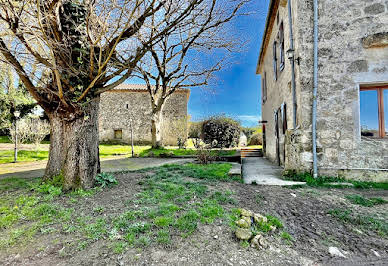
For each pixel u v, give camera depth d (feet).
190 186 12.82
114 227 7.59
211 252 6.44
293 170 16.10
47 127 42.98
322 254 6.67
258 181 14.94
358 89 14.96
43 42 11.51
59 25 11.39
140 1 10.84
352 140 14.93
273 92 28.55
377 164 14.49
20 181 14.88
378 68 14.65
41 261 5.93
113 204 9.82
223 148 35.12
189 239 7.02
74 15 12.30
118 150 46.32
